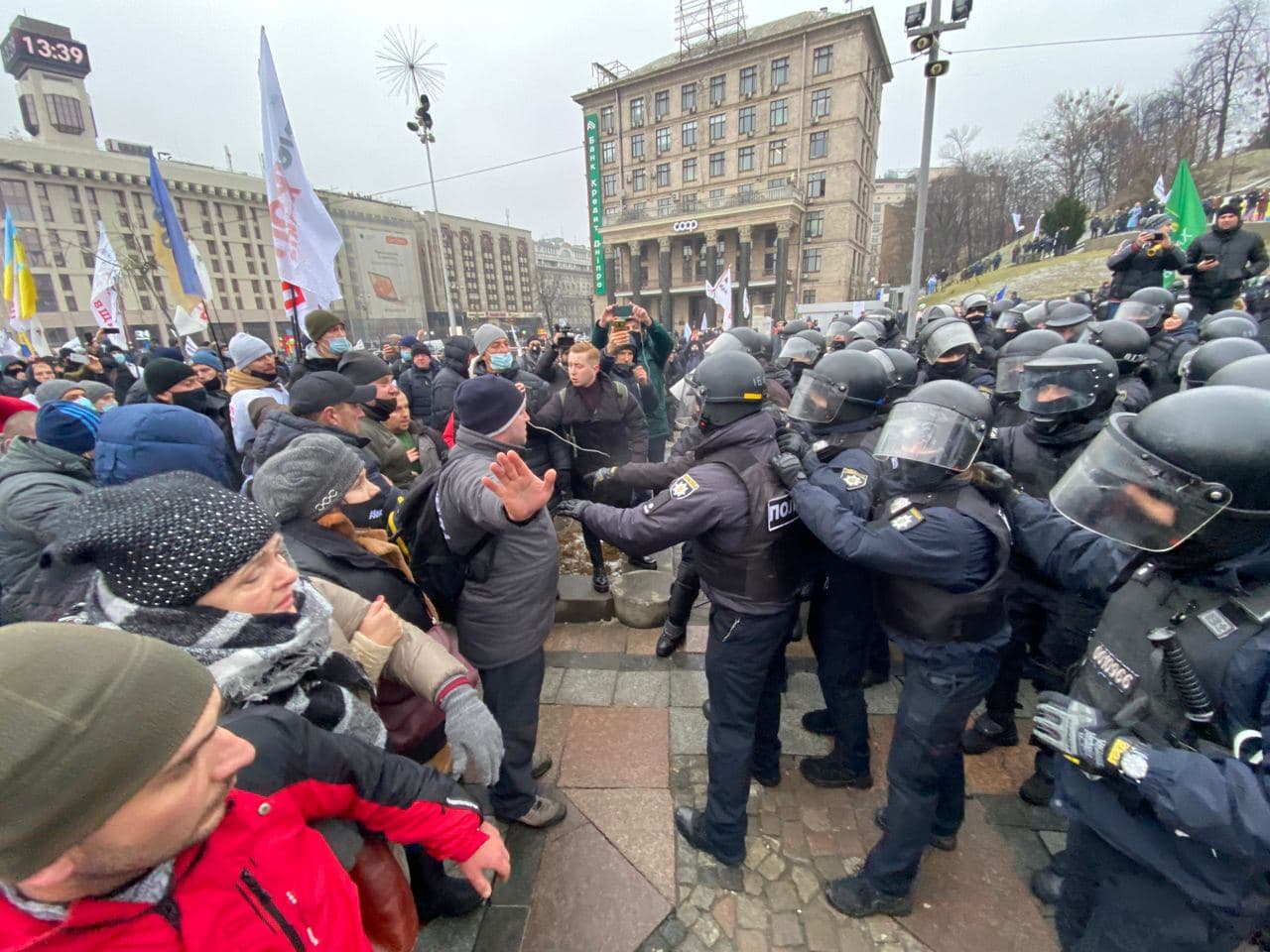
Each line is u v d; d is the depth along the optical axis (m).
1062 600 2.25
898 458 1.65
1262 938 1.30
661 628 3.49
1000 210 43.75
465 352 5.38
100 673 0.54
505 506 1.43
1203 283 6.07
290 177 4.15
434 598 1.87
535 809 2.13
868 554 1.58
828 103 36.25
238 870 0.72
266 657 0.93
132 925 0.62
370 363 3.22
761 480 1.73
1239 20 28.53
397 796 1.01
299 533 1.47
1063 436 2.44
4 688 0.50
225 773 0.67
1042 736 1.30
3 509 1.95
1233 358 2.32
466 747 1.30
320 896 0.82
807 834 2.14
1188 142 30.53
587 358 3.48
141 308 45.00
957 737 1.70
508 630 1.85
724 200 39.31
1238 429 1.00
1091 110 35.81
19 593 1.93
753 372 1.79
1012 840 2.11
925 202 8.38
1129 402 2.98
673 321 46.19
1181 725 1.12
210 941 0.68
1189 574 1.15
